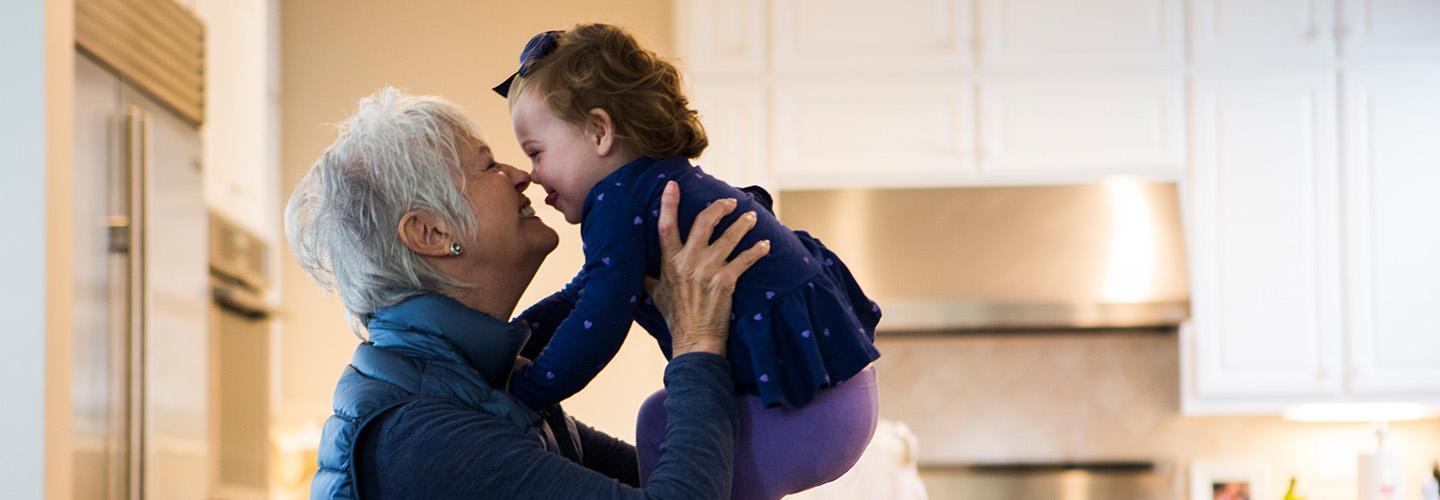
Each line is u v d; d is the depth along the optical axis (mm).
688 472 1438
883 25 4785
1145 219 4754
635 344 4723
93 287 2900
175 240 3297
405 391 1553
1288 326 4777
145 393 2994
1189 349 4793
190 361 3373
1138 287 4691
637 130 1595
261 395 4219
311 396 4820
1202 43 4793
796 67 4766
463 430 1492
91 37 2928
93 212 2916
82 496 2801
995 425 5211
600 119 1594
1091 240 4734
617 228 1563
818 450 1547
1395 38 4770
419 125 1635
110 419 2928
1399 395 4758
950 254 4730
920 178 4762
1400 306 4766
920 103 4773
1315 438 5129
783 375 1529
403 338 1605
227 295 3785
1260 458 5141
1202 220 4785
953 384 5234
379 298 1631
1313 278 4781
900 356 5258
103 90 2979
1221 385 4781
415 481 1479
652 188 1584
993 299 4688
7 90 2668
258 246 4195
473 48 4852
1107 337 5215
